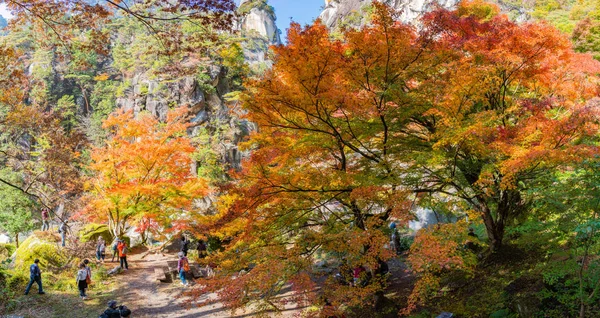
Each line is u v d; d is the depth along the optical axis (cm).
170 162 1970
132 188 1759
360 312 1062
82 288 1349
